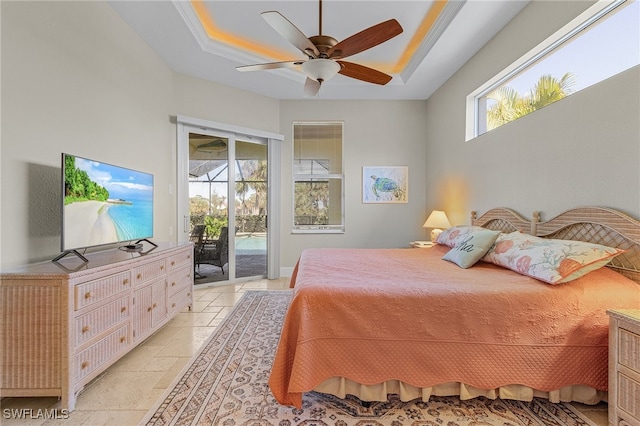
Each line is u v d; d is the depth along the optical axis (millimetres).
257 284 4500
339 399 1770
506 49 2902
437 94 4535
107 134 2676
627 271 1835
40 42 1997
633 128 1819
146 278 2352
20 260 1879
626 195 1861
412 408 1694
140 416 1620
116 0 2609
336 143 5082
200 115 4156
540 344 1636
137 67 3125
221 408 1680
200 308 3365
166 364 2158
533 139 2621
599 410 1666
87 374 1742
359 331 1660
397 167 4988
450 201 4141
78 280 1675
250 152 4762
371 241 5016
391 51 3746
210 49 3436
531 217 2646
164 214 3725
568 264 1730
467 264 2365
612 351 1492
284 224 4996
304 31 3248
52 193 2096
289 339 1649
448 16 2869
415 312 1662
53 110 2105
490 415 1639
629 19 1913
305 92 2850
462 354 1650
